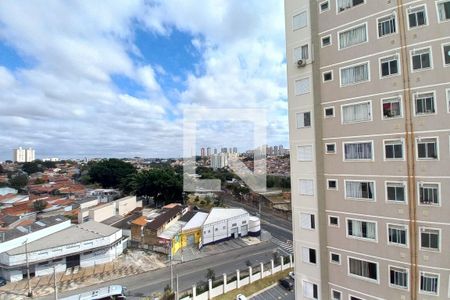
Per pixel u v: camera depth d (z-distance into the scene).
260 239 48.91
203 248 45.75
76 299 29.36
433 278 12.35
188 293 29.84
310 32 16.05
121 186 81.06
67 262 38.56
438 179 12.26
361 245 14.35
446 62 12.13
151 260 41.72
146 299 30.53
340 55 15.05
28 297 31.48
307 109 16.20
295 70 16.73
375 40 13.87
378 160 13.82
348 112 14.84
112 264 40.31
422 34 12.62
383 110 13.67
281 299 29.81
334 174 15.38
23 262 34.59
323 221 15.77
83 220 51.72
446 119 12.09
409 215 12.91
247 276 33.94
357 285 14.47
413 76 12.83
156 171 62.81
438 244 12.26
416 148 12.78
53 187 84.81
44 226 42.16
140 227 46.72
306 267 16.39
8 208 58.94
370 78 14.03
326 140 15.70
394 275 13.33
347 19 14.82
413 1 12.81
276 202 38.44
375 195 13.93
